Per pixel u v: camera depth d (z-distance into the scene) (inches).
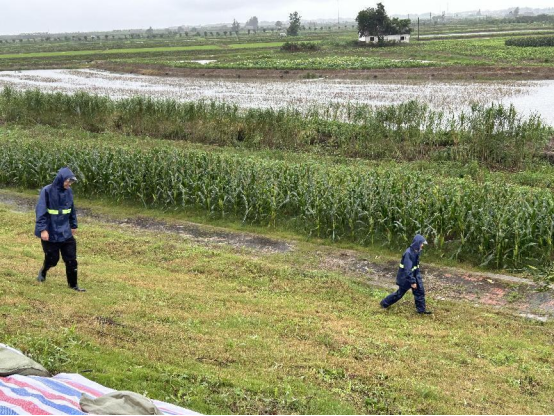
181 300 433.4
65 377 266.1
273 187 709.3
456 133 982.4
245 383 294.0
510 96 1644.9
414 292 453.7
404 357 359.3
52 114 1256.8
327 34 5974.4
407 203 629.9
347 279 537.0
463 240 578.9
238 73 2484.0
